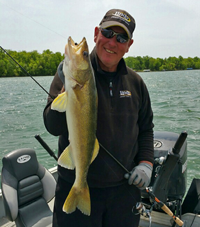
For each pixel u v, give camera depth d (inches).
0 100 762.2
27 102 715.4
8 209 107.7
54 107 62.4
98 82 75.0
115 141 74.6
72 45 65.1
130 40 80.2
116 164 74.8
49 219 114.3
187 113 487.5
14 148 319.0
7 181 113.3
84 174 67.7
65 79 63.1
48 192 126.5
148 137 89.3
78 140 65.2
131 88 81.2
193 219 99.4
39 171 125.5
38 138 113.9
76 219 73.5
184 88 1003.9
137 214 80.7
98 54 74.8
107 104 74.7
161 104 609.0
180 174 107.5
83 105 64.2
